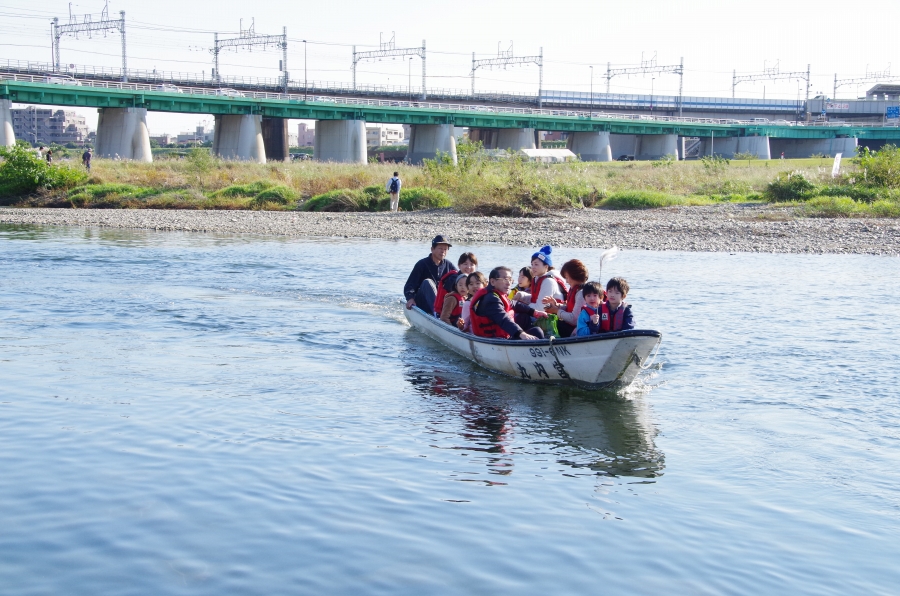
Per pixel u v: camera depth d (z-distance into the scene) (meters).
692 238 25.86
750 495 6.41
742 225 28.30
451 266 13.04
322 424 8.05
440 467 6.89
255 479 6.46
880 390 9.41
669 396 9.31
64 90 74.94
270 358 10.94
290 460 6.94
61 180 42.50
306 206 38.38
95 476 6.46
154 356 10.87
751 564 5.22
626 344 8.91
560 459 7.20
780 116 150.88
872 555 5.39
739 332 12.41
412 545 5.36
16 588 4.77
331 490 6.28
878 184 37.16
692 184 45.94
